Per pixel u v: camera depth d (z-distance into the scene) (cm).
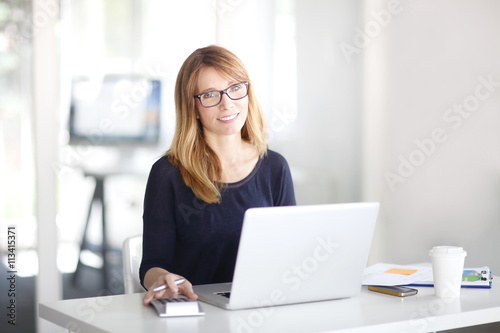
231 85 195
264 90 388
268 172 207
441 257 166
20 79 321
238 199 200
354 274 165
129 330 137
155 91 355
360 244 162
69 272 335
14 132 321
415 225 345
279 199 208
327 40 376
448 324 151
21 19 319
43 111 325
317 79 380
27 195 325
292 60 386
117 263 347
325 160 381
